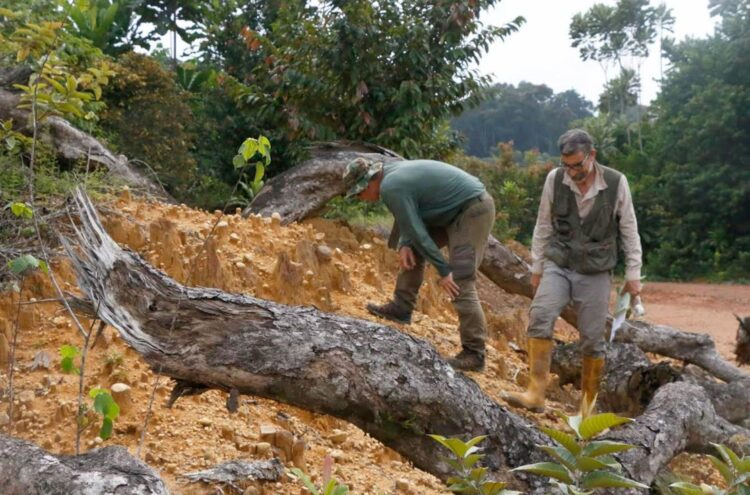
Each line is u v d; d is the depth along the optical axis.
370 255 7.45
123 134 11.80
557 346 6.51
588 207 5.11
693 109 30.34
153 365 3.15
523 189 27.66
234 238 6.08
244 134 15.67
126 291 3.12
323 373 3.13
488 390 5.47
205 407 4.00
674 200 29.41
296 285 5.59
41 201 5.64
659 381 5.93
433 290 7.13
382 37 10.50
